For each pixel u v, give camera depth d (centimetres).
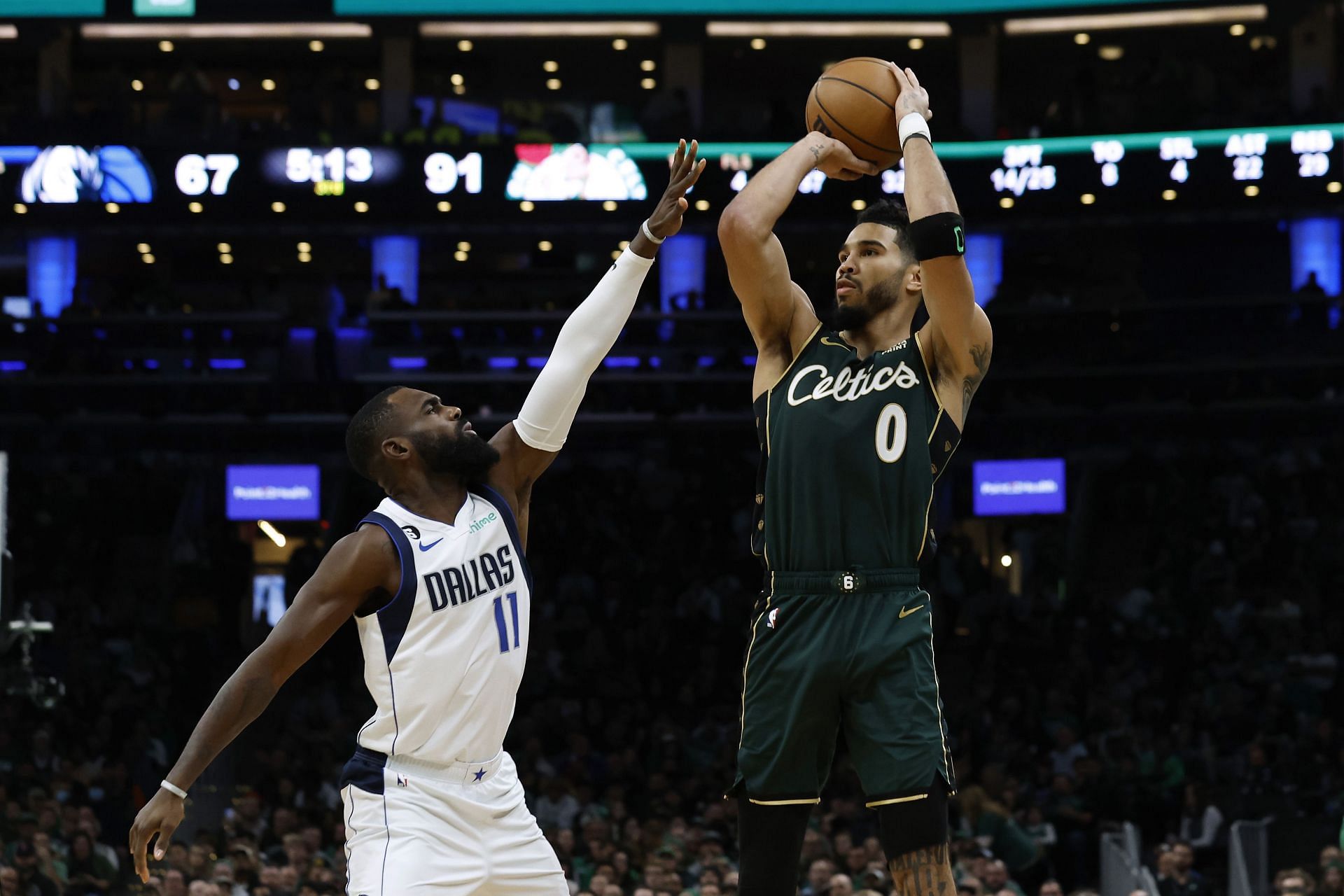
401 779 416
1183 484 2609
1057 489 2630
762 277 427
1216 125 2519
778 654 407
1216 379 2723
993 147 2586
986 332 416
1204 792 1727
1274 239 3009
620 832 1639
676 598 2498
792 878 408
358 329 2961
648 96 3161
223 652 2498
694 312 2838
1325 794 1766
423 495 432
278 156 2586
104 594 2588
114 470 2809
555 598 2553
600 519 2659
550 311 2895
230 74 3083
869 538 403
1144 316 2803
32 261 2948
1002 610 2427
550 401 457
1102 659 2247
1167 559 2475
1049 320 2811
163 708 2175
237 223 2620
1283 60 2948
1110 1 2653
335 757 2008
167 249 3048
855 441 406
